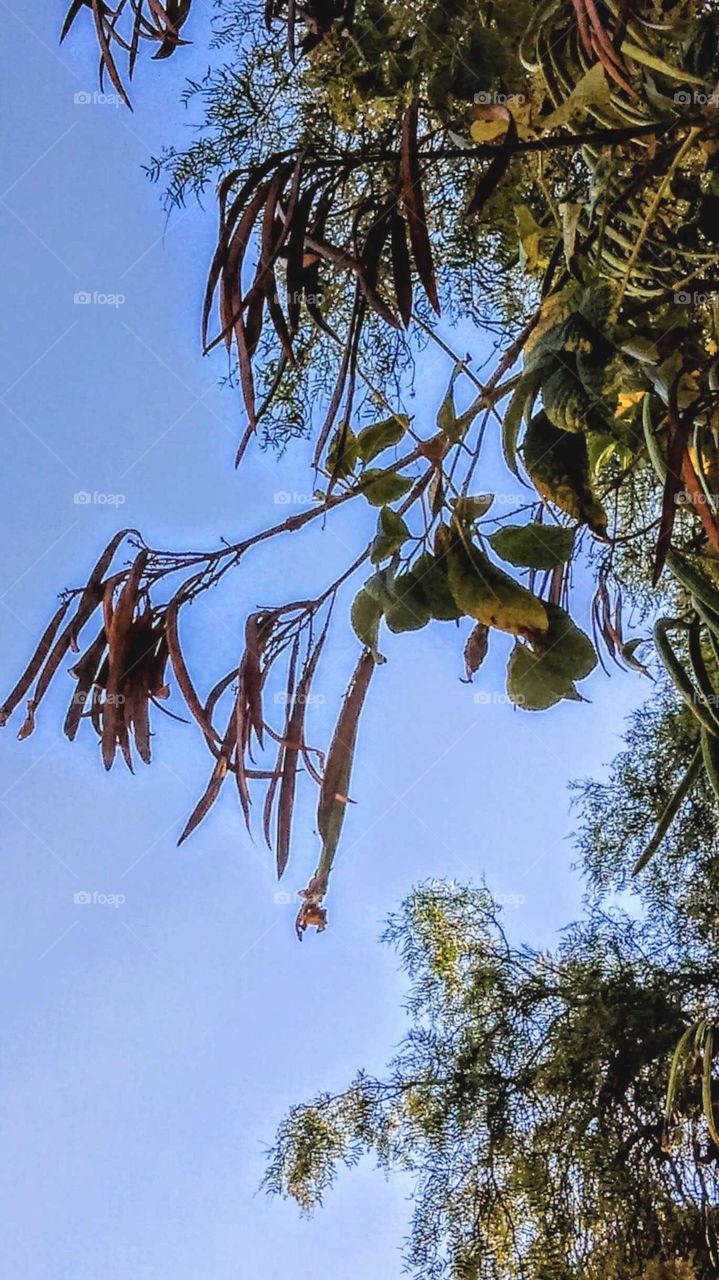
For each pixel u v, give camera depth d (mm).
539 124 983
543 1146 2119
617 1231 1941
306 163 964
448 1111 2234
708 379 877
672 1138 1896
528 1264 2076
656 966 2158
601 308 896
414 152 867
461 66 1023
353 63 1103
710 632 911
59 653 989
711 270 912
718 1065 1652
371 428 1070
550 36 985
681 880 2137
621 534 1403
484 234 1305
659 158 878
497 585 970
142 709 986
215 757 979
